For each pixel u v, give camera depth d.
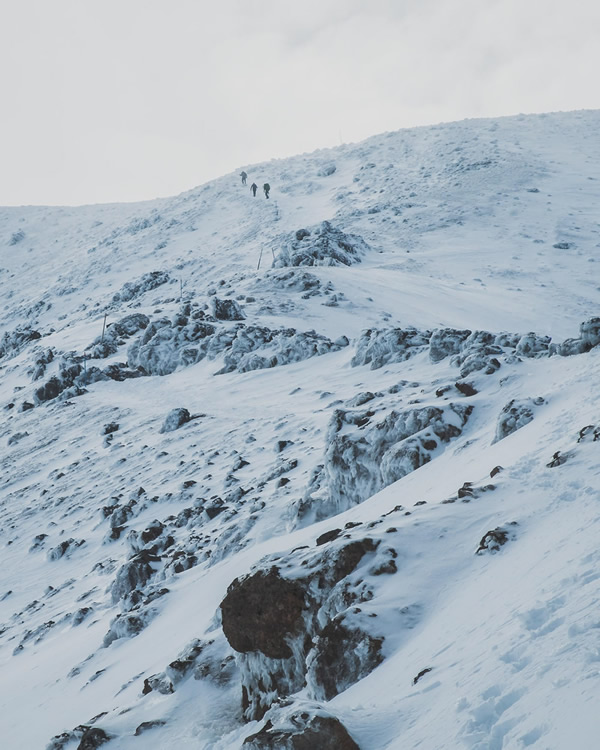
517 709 4.41
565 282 71.56
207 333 57.19
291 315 59.47
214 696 10.42
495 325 58.03
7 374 70.50
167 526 25.34
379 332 42.66
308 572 9.39
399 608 7.84
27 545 31.25
